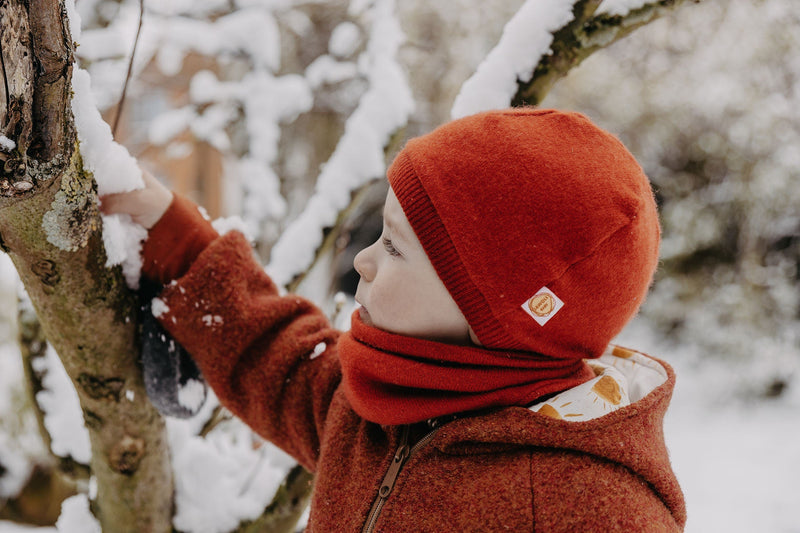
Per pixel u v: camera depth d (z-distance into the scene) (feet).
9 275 8.46
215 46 6.95
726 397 17.88
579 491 2.39
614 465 2.48
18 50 1.83
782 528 12.64
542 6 3.22
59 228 2.34
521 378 2.66
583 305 2.60
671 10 3.13
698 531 12.70
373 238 20.45
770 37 16.06
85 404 3.04
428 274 2.64
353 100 13.10
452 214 2.52
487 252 2.49
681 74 17.37
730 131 17.79
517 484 2.45
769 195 17.46
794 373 17.75
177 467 3.71
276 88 7.02
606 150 2.66
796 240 18.62
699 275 19.13
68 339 2.78
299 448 3.36
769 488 13.99
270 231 9.70
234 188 13.10
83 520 3.73
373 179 4.37
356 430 3.04
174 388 3.12
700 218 18.51
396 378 2.68
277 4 6.91
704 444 15.94
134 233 3.08
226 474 3.95
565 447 2.48
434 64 14.57
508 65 3.26
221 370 3.27
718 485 14.24
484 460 2.60
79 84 2.31
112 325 2.85
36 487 7.32
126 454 3.15
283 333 3.37
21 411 7.34
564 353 2.74
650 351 19.44
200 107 8.58
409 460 2.71
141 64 6.80
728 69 16.94
